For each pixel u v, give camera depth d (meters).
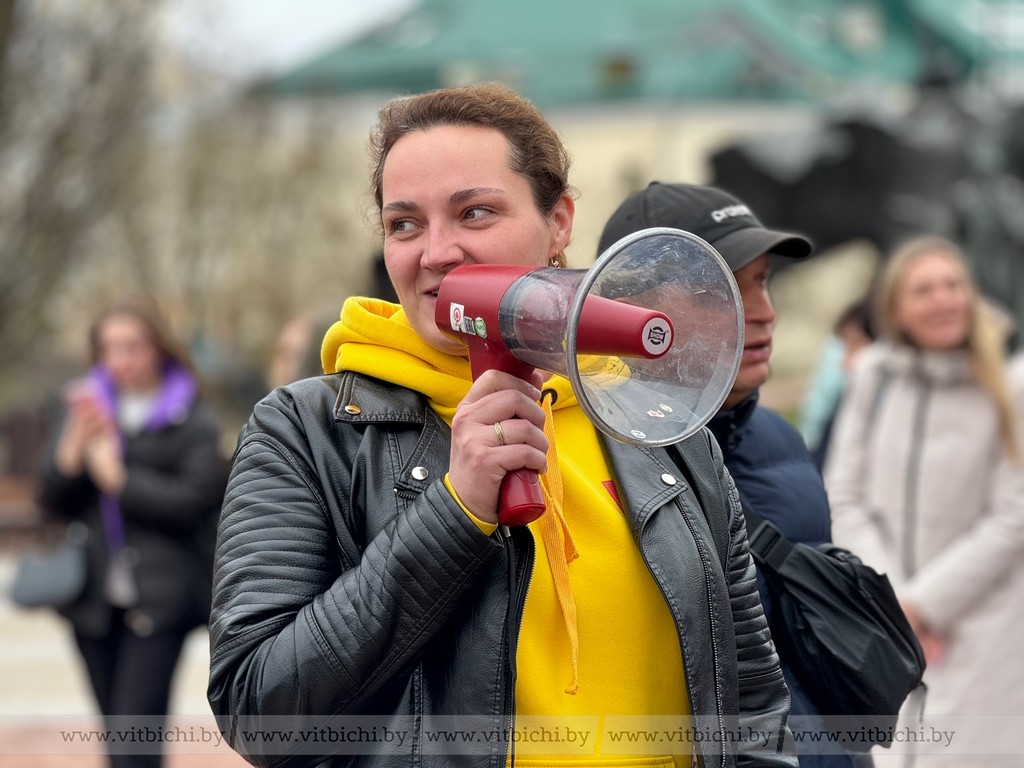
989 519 10.66
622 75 74.56
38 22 43.75
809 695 6.43
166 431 11.90
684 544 5.03
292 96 70.56
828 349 14.40
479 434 4.57
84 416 11.78
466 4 80.38
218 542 4.91
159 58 51.06
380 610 4.55
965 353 10.87
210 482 11.84
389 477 4.87
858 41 78.25
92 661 11.97
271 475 4.90
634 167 69.25
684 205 6.95
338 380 5.10
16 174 46.97
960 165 29.08
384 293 9.59
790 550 6.42
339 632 4.56
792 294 56.62
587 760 4.83
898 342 11.18
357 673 4.57
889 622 6.41
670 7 76.88
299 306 62.28
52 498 11.86
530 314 4.48
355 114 74.31
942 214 28.83
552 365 4.48
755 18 74.69
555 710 4.82
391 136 5.13
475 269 4.80
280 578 4.77
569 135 74.19
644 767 4.89
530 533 4.73
